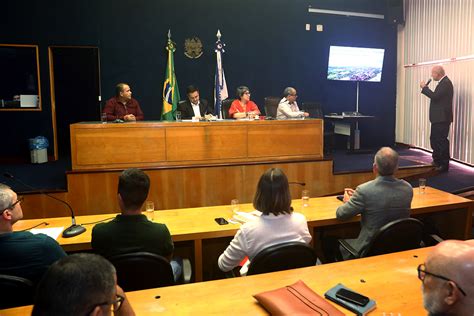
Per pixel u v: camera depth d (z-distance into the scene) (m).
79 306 0.81
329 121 7.36
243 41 6.85
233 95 6.90
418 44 7.07
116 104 4.93
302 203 2.98
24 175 4.97
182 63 6.62
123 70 6.42
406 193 2.42
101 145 4.03
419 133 7.16
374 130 7.74
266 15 6.91
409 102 7.41
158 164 4.19
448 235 3.21
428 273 0.94
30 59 6.25
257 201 1.98
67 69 6.59
